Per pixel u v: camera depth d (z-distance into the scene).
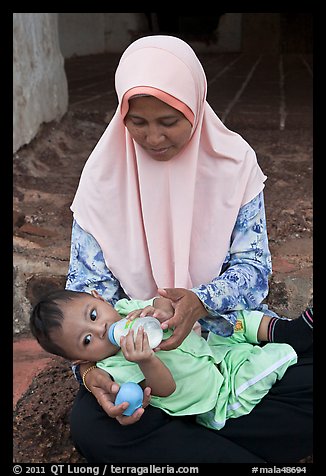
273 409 1.89
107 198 2.13
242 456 1.84
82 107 5.79
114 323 1.84
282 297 3.12
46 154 4.71
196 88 1.90
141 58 1.83
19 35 4.35
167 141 1.90
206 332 2.29
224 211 2.11
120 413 1.70
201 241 2.15
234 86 7.37
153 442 1.83
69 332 1.84
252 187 2.13
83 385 1.97
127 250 2.17
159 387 1.77
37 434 2.23
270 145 5.19
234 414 1.90
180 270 2.14
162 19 10.46
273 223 3.80
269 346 2.00
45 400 2.40
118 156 2.11
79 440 1.87
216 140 2.09
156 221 2.12
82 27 9.40
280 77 8.01
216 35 10.41
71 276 2.17
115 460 1.84
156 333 1.74
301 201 4.09
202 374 1.88
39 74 4.77
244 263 2.13
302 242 3.60
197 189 2.12
